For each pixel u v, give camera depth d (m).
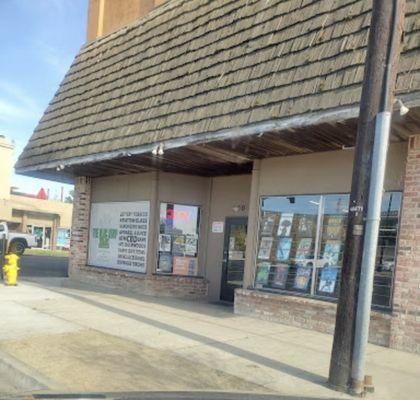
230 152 10.48
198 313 10.77
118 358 6.97
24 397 5.37
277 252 10.54
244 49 9.64
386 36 5.99
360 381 5.90
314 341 8.47
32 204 48.03
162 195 13.80
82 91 14.34
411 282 7.91
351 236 6.05
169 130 10.30
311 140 9.00
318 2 8.73
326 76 7.88
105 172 14.61
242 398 5.54
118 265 14.82
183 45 11.39
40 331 8.38
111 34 14.83
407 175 8.08
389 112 5.93
